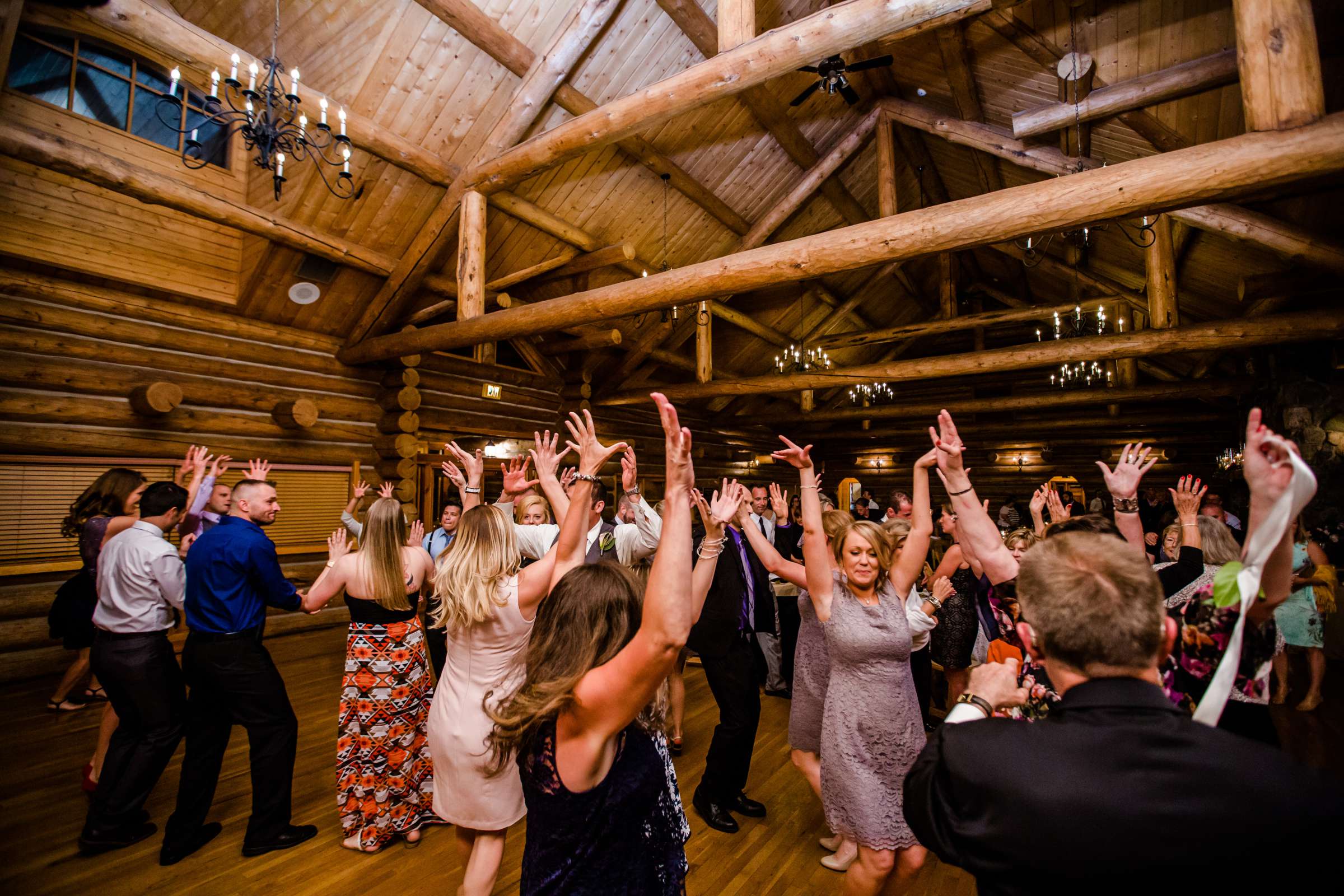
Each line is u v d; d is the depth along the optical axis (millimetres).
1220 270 7664
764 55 4129
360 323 6750
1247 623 1131
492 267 7465
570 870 1096
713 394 9961
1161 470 13102
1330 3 3676
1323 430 7320
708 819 2713
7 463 4734
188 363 5734
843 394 15992
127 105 4707
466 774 1928
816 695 2430
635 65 6023
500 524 2055
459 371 8227
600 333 8500
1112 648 843
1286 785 687
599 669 1077
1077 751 784
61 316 4949
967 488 1693
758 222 8961
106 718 2945
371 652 2570
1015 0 3684
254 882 2324
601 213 7613
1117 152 6113
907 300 13992
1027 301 13461
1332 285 6121
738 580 2826
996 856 775
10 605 4633
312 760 3371
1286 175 2873
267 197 5457
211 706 2510
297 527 6480
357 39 4891
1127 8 4719
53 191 4586
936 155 8836
